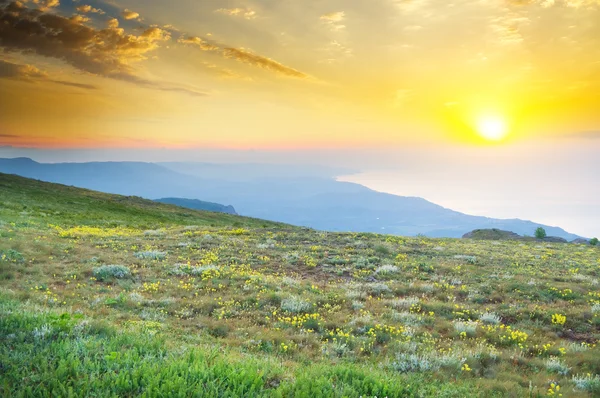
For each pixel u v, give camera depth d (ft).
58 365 21.98
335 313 49.93
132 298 52.06
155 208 231.50
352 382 24.86
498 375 33.24
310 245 105.29
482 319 50.90
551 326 49.85
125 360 23.26
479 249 118.32
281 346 37.60
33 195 194.18
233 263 79.92
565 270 87.56
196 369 22.44
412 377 29.76
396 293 63.26
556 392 28.96
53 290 54.75
